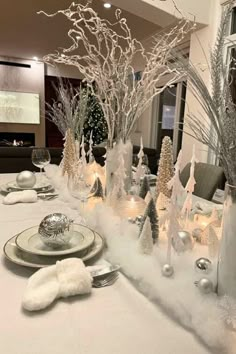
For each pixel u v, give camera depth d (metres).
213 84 0.54
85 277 0.61
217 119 0.53
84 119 1.63
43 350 0.46
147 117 5.91
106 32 1.05
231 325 0.48
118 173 1.10
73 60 1.15
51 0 3.94
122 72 1.07
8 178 1.75
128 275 0.68
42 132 7.58
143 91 1.09
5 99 7.11
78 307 0.57
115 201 1.01
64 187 1.44
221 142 0.53
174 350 0.47
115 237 0.80
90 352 0.46
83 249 0.76
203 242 0.82
